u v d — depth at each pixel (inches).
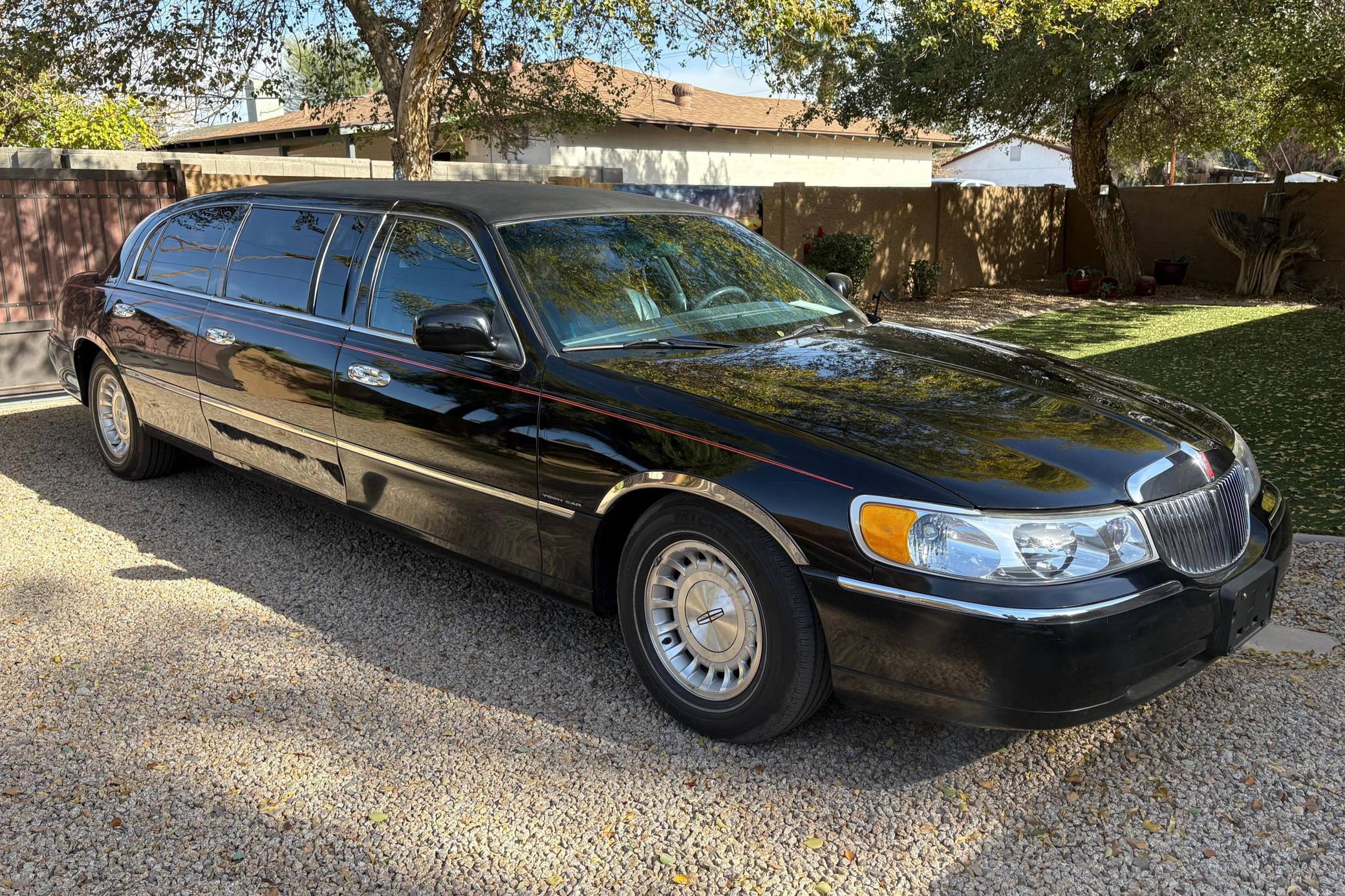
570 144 791.1
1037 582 101.5
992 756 121.0
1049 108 661.9
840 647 109.6
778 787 115.2
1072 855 103.0
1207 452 122.5
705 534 119.1
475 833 107.0
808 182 1010.1
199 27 419.2
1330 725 125.8
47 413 306.0
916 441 113.0
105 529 201.3
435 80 381.7
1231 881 98.7
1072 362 157.8
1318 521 205.9
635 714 131.6
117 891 97.5
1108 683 102.8
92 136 663.1
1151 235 816.3
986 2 416.5
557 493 132.9
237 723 128.3
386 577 177.8
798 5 327.3
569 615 162.7
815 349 144.8
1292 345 467.2
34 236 337.1
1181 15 516.1
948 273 741.9
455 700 134.8
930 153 1158.3
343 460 164.9
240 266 189.0
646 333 146.5
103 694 135.6
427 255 156.3
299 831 107.0
